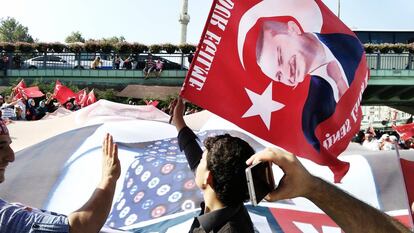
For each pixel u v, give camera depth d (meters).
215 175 2.20
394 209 5.04
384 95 36.28
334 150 3.30
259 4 3.12
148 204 4.77
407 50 31.47
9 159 2.66
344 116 3.37
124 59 31.41
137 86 20.83
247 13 3.10
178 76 31.09
